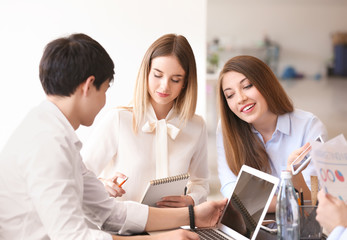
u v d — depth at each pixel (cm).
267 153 208
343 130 771
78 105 131
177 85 182
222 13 1462
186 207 162
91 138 192
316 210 131
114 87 355
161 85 178
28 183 117
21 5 338
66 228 114
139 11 354
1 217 123
